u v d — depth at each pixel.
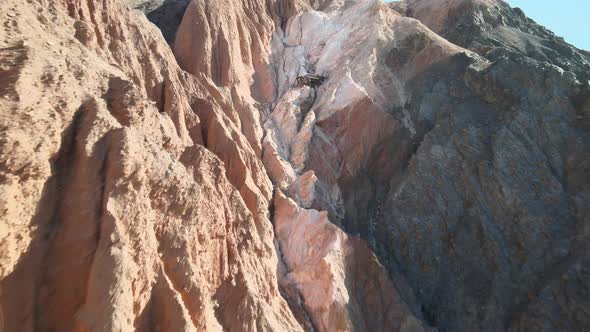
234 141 18.70
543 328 16.14
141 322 9.66
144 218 10.54
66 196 9.91
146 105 13.38
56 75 10.71
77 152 10.43
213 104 20.27
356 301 16.48
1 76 9.68
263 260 15.48
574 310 16.06
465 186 21.22
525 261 18.41
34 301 8.72
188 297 10.77
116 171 10.36
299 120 25.28
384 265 19.41
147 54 18.91
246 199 17.67
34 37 11.55
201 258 12.18
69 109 10.70
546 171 20.47
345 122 24.42
